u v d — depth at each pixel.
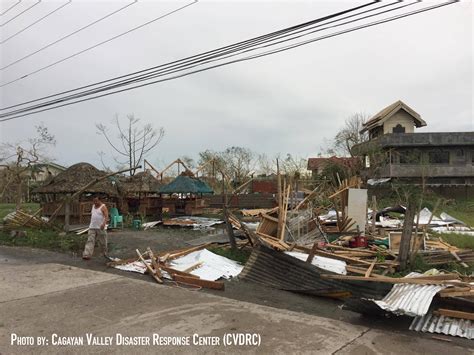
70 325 5.16
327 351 4.30
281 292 7.59
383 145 35.38
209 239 13.23
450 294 5.55
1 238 14.52
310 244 10.34
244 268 8.55
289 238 10.25
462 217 22.94
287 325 5.13
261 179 36.56
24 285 7.34
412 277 6.55
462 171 35.50
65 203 15.85
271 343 4.53
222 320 5.33
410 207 9.07
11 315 5.58
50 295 6.63
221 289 7.56
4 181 30.53
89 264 9.98
